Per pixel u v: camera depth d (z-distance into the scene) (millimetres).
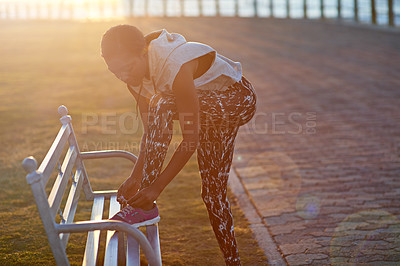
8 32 46969
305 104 16250
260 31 44688
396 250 5887
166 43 3715
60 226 3217
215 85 4004
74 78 23250
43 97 18516
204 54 3709
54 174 9453
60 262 3242
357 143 11227
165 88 3723
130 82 3771
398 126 12664
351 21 50938
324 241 6195
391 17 45094
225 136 4152
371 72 22469
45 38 41906
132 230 3340
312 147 11109
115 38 3568
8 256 5891
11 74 24562
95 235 4250
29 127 13633
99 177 9273
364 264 5566
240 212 7375
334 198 7773
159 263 3496
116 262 3635
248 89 4145
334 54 29359
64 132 4637
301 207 7418
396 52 28938
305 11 59500
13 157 10633
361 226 6629
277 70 24125
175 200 7949
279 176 9055
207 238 6445
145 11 66375
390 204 7410
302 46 33812
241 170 9523
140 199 3604
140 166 4391
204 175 4266
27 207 7684
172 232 6641
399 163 9531
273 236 6426
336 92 18141
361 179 8672
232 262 4457
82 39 40938
